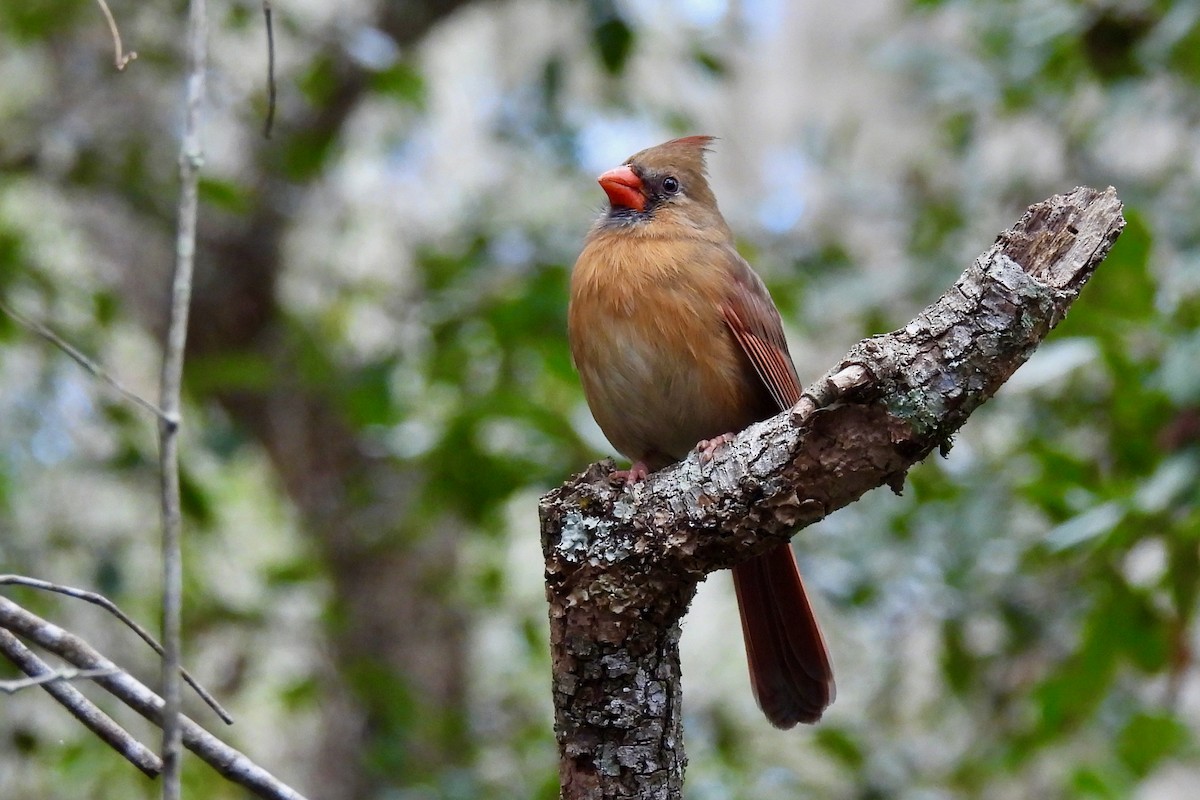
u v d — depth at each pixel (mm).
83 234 14508
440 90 16781
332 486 14836
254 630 12461
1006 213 12742
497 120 13789
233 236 14648
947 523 10570
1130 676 10812
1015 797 11758
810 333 12430
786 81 20047
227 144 15281
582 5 12242
